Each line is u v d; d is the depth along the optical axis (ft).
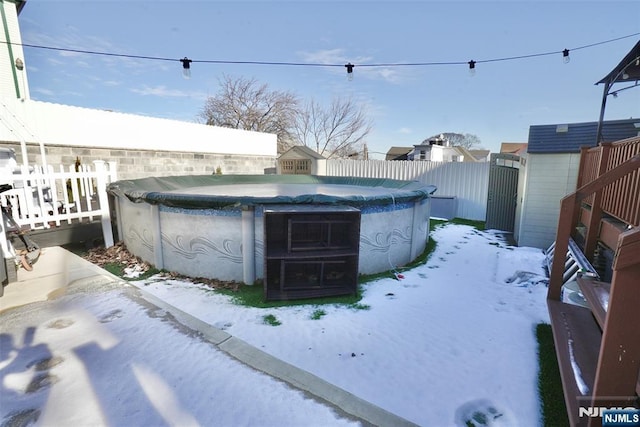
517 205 22.57
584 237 14.52
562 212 9.81
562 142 18.69
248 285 12.76
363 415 5.36
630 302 4.26
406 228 16.05
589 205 13.97
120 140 25.70
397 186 27.22
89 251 16.46
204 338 7.33
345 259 12.63
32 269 11.24
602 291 7.98
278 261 12.31
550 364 7.87
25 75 27.89
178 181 25.09
